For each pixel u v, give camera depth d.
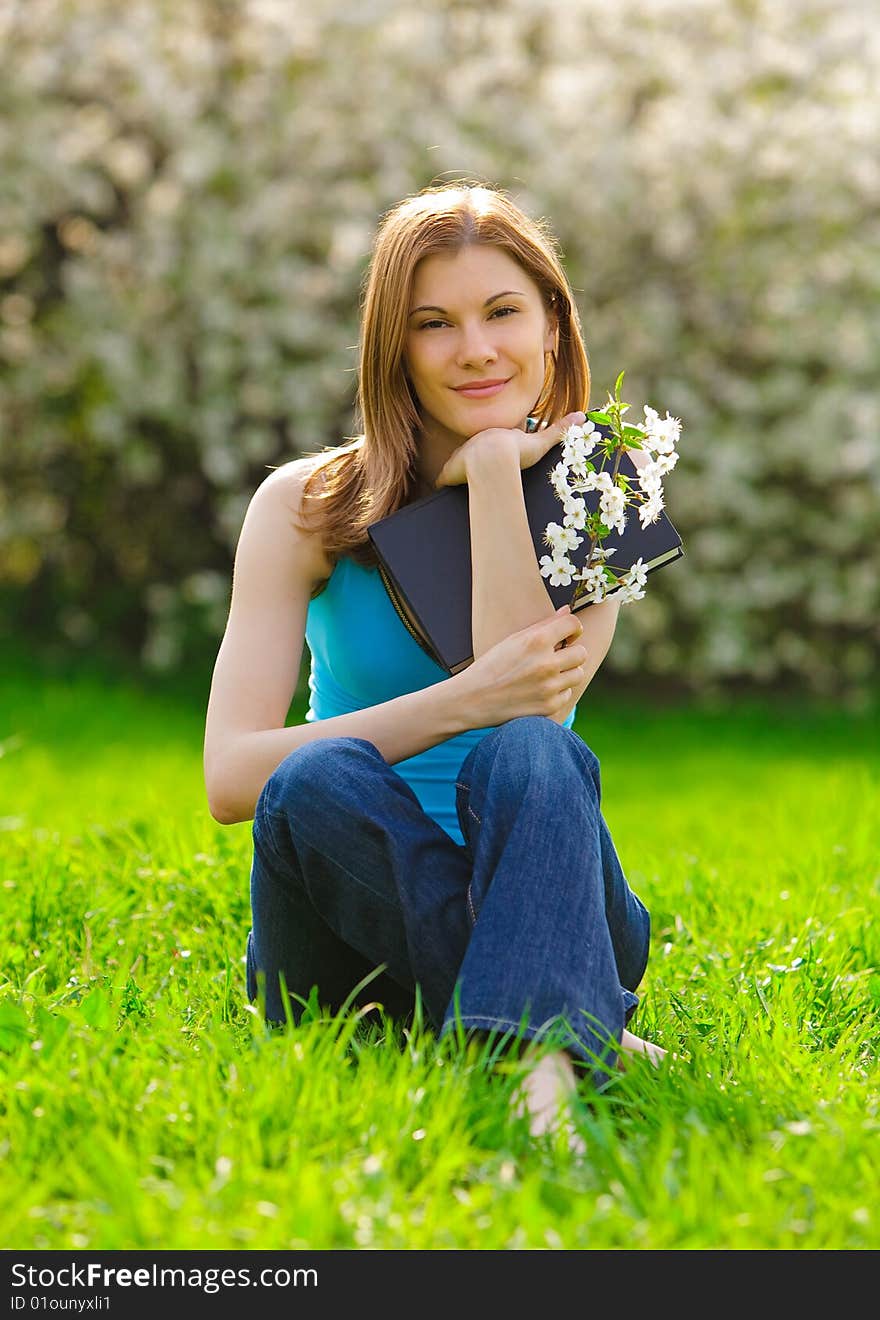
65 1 11.38
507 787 2.55
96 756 9.16
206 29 11.59
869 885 4.69
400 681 3.08
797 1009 3.22
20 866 4.60
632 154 11.49
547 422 3.29
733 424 11.88
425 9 11.77
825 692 12.92
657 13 11.99
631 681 13.02
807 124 11.64
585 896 2.47
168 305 11.44
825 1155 2.25
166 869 4.43
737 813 7.62
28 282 11.68
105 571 12.53
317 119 11.23
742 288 11.85
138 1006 3.12
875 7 12.33
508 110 11.40
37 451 11.91
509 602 2.84
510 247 2.98
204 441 11.48
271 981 2.90
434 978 2.55
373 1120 2.31
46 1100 2.37
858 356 11.85
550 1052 2.36
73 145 11.11
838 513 12.12
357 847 2.59
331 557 3.08
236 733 2.95
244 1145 2.22
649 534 2.94
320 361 11.49
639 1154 2.25
